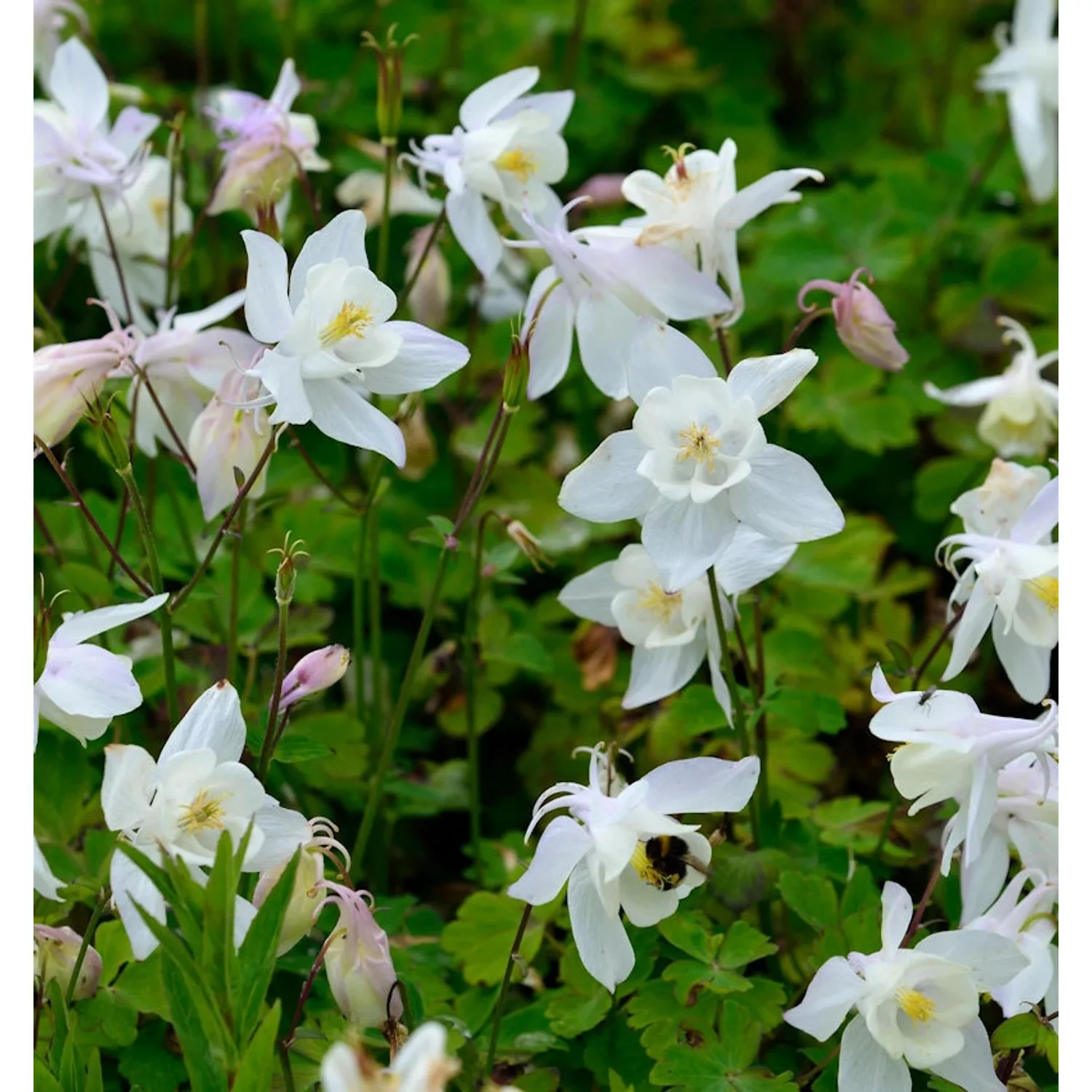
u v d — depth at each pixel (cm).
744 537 101
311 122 112
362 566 110
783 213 134
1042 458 118
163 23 145
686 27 159
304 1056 99
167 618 100
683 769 95
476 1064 100
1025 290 128
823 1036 95
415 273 109
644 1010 100
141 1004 99
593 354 102
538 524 121
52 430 99
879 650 117
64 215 109
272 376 95
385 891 111
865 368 125
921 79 158
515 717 119
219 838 92
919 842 107
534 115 105
